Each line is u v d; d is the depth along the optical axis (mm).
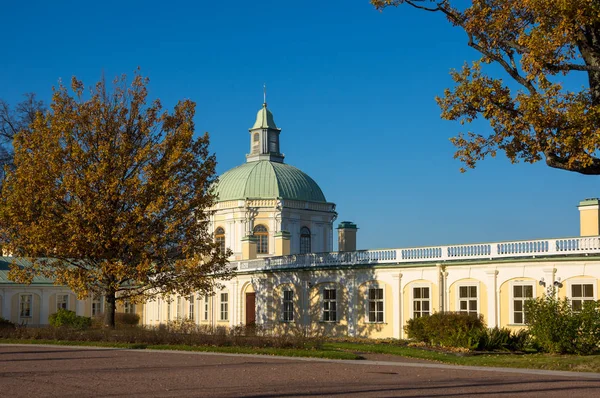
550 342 29391
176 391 17203
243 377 20266
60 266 40969
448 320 33875
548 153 24281
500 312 37375
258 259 52531
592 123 23047
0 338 36812
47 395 16484
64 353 28688
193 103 42312
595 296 34156
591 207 37656
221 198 68375
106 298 41031
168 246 41281
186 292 41500
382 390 17547
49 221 37531
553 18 23453
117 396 16359
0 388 17688
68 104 40188
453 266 39625
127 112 40688
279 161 74562
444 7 26375
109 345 32438
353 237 52750
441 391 17438
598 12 22234
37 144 39312
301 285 48188
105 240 38500
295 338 31438
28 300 59969
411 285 41562
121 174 39625
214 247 41344
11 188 40219
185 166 40000
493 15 25266
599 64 23609
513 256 37156
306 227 67875
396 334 41969
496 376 21047
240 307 53500
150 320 63938
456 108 25734
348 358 26734
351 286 44906
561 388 18125
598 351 29391
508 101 24938
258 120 75000
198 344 32094
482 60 25766
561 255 35344
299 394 16734
